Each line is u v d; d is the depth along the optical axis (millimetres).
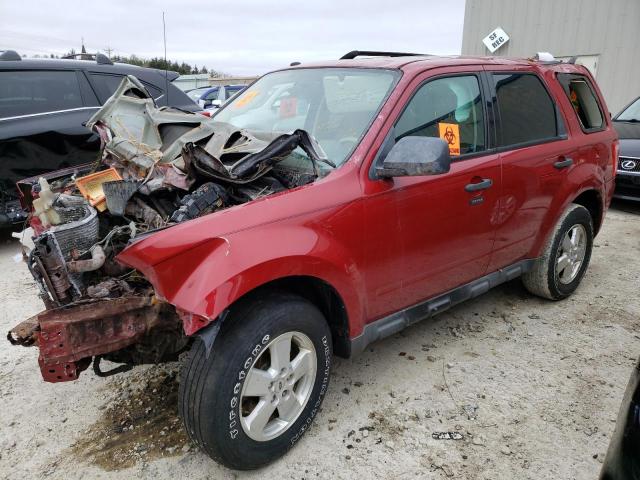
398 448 2660
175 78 6758
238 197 2660
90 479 2451
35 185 3273
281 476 2479
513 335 3803
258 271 2188
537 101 3820
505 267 3748
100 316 2172
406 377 3260
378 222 2682
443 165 2430
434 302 3229
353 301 2650
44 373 2156
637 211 7473
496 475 2492
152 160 2863
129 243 2281
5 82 5395
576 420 2883
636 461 1511
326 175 2631
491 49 14000
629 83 11820
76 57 6449
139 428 2787
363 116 2893
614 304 4332
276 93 3547
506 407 2986
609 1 11727
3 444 2676
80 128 5703
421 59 3270
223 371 2199
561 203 3924
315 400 2646
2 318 3975
